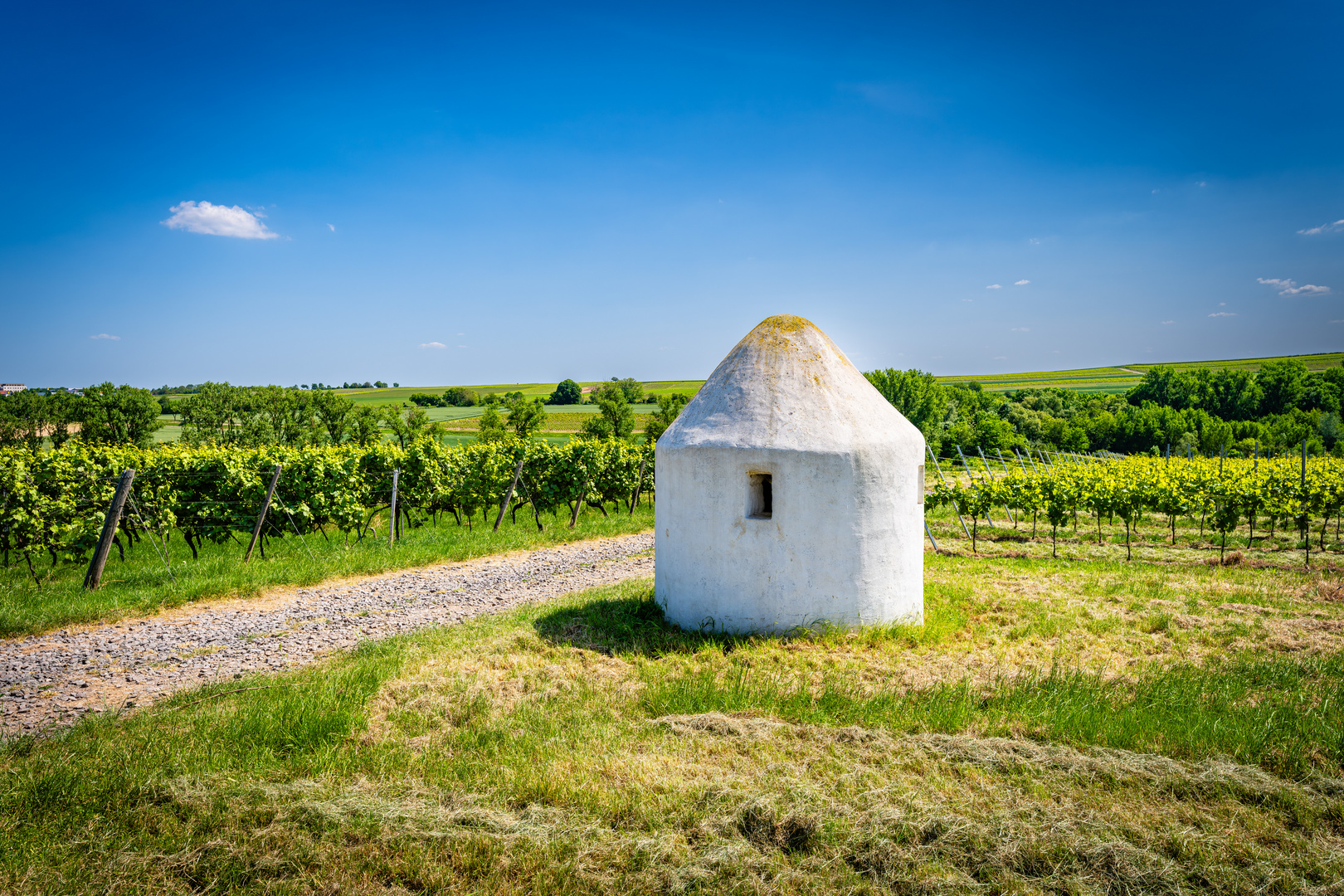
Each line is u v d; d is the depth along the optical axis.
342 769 4.72
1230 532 16.53
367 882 3.69
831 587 7.65
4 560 10.88
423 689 6.21
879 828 4.06
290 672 6.80
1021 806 4.29
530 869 3.78
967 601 9.45
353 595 10.09
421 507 16.47
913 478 8.11
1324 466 21.95
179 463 12.60
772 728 5.36
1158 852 3.92
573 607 8.95
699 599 7.95
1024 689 6.05
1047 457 41.66
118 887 3.57
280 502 13.19
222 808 4.20
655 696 5.98
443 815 4.18
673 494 8.17
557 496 18.36
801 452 7.55
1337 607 9.16
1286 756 4.86
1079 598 9.73
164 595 9.18
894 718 5.52
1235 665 6.79
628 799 4.38
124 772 4.50
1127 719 5.41
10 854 3.74
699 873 3.70
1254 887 3.63
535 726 5.42
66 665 6.96
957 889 3.63
